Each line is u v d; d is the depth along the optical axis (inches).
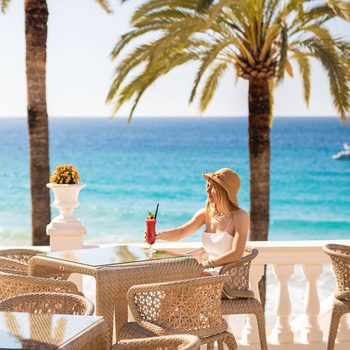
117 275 178.1
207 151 2950.3
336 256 201.2
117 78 507.2
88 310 135.9
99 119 6323.8
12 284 164.9
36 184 450.0
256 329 241.9
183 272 189.8
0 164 2689.5
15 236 1418.6
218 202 212.8
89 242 1360.7
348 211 1692.9
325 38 501.7
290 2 501.0
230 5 494.9
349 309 203.5
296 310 704.4
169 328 159.5
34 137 448.8
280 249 243.4
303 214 1684.3
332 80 486.3
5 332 117.0
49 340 113.0
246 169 2652.6
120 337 164.1
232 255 204.1
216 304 164.9
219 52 530.6
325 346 241.8
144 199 1863.9
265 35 520.1
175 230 220.5
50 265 189.6
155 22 486.9
